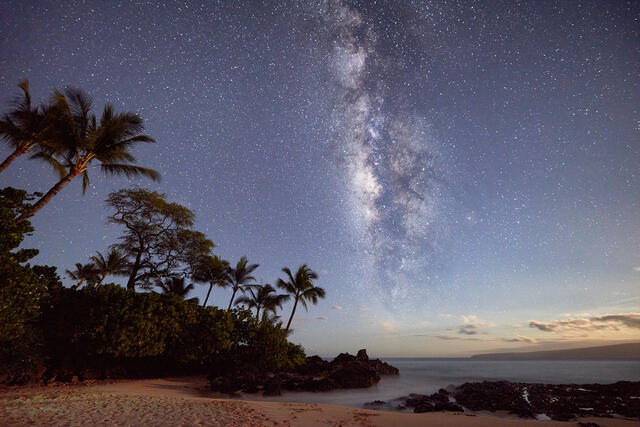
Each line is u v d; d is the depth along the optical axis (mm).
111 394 12250
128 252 29641
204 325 21812
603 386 23094
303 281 37812
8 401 9453
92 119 18250
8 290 11023
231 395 17344
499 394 18875
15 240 12258
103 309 17094
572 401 17359
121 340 16984
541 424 10469
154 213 29234
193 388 18438
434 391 23438
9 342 13859
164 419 8188
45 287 13078
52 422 7168
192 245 31062
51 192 16250
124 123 18344
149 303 18578
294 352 30047
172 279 32031
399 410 15266
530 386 23641
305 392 20297
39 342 15398
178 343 21016
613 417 13578
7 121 15422
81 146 17469
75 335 16516
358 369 26609
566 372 57375
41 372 15484
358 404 16594
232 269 38406
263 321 26359
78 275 38812
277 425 8484
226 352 24234
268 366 25578
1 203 13375
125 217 28359
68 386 14664
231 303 37562
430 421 10328
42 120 15875
